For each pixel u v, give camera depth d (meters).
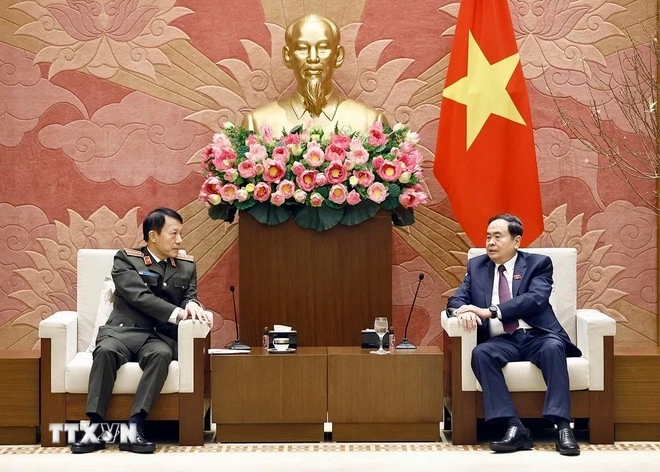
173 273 5.54
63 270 6.77
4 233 6.75
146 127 6.77
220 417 5.30
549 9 6.77
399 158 6.01
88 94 6.75
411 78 6.78
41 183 6.75
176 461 4.88
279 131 6.45
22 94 6.74
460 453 5.05
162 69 6.76
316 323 6.06
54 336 5.23
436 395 5.31
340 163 5.87
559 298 5.78
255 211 6.01
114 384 5.18
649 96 6.72
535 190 6.32
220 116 6.77
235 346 5.50
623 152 6.77
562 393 5.08
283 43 6.77
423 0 6.77
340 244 6.05
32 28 6.73
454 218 6.78
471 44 6.40
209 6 6.76
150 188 6.77
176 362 5.25
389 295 6.05
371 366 5.31
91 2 6.73
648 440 5.34
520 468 4.69
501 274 5.52
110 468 4.73
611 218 6.78
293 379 5.31
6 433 5.31
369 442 5.33
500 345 5.24
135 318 5.40
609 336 5.25
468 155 6.33
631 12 6.76
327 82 6.48
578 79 6.77
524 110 6.34
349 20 6.78
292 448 5.20
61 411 5.23
